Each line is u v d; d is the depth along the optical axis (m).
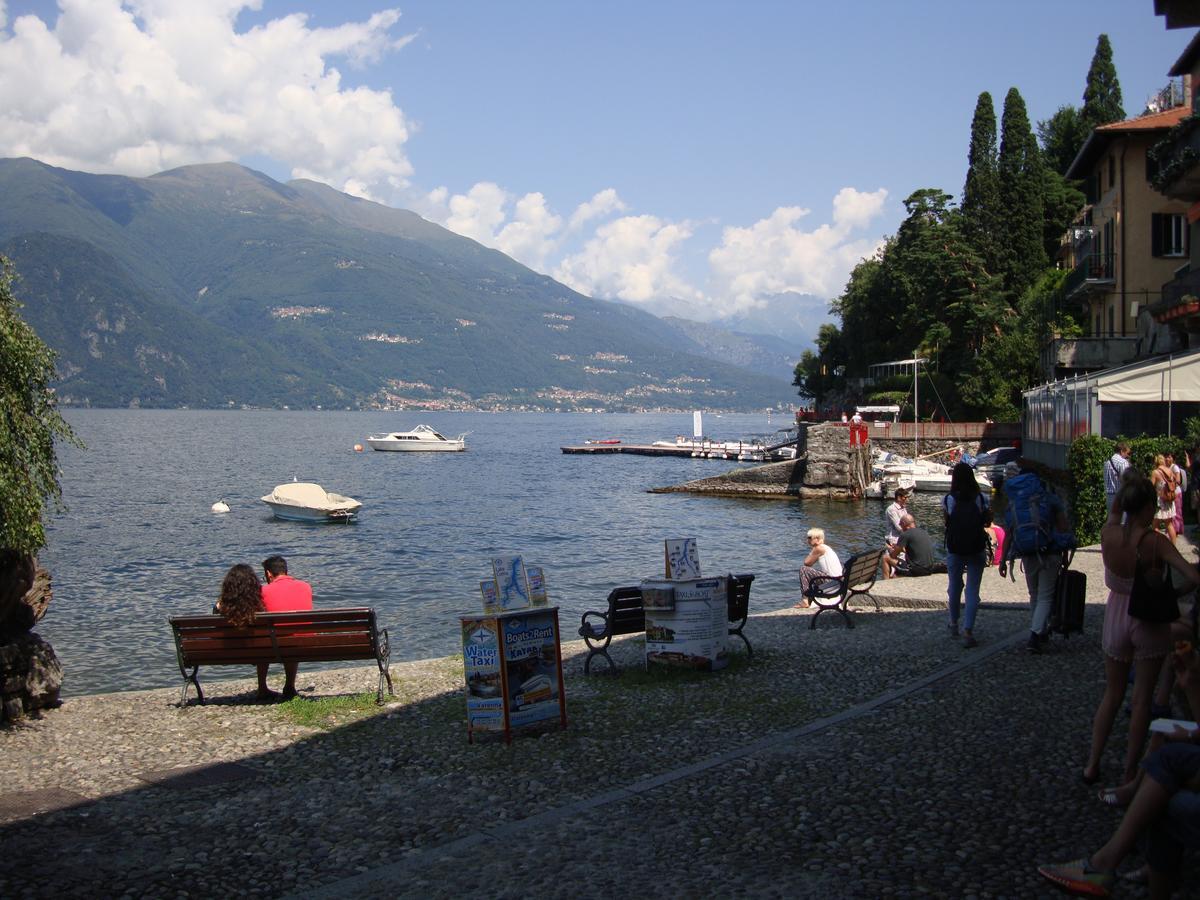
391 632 23.38
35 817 8.00
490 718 9.84
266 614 11.91
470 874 6.57
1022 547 12.41
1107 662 7.73
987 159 85.31
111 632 23.53
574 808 7.73
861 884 6.15
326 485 78.38
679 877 6.38
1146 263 49.12
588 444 143.00
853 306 109.19
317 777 8.91
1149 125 47.84
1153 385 31.08
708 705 10.80
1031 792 7.64
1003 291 80.62
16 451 11.35
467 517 54.19
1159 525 20.45
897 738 9.22
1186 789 5.50
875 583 19.52
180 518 53.09
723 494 68.38
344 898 6.29
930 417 80.81
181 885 6.59
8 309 11.56
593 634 12.87
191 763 9.49
